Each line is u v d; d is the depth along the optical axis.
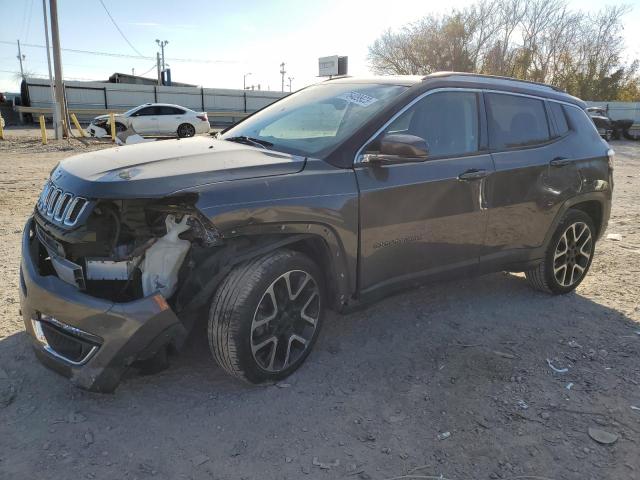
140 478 2.43
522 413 3.00
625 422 2.95
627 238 6.98
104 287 2.89
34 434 2.70
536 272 4.69
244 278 2.90
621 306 4.62
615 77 46.19
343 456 2.62
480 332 4.01
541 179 4.28
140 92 39.41
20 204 8.23
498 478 2.51
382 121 3.49
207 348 3.54
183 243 2.84
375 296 3.54
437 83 3.82
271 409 2.97
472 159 3.88
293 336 3.23
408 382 3.29
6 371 3.24
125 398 3.02
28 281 2.92
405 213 3.51
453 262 3.92
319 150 3.37
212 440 2.70
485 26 45.66
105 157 3.16
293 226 3.01
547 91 4.66
